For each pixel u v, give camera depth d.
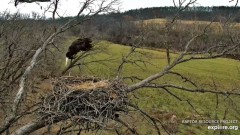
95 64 34.62
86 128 6.62
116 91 7.01
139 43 9.59
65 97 6.50
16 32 14.67
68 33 15.95
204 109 28.34
